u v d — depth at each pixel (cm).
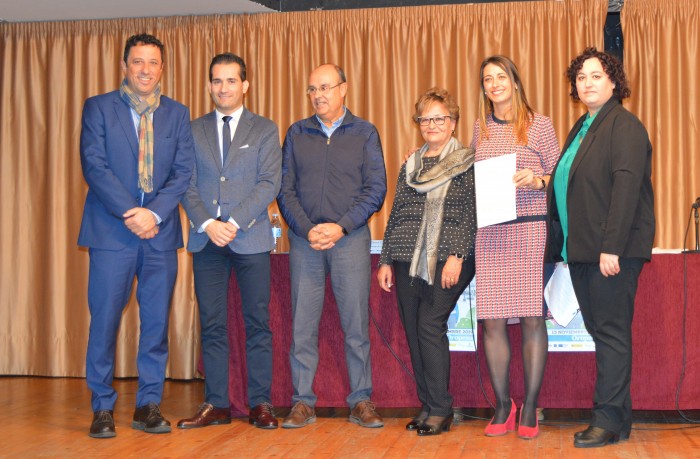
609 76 320
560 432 340
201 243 355
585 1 518
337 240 350
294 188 365
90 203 347
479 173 323
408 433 338
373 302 376
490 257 328
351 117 367
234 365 382
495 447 310
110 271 341
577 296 325
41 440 333
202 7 537
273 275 382
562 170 324
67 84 560
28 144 561
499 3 530
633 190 302
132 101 344
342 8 555
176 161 352
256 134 361
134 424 353
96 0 518
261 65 550
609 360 312
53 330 549
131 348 543
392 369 374
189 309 541
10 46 565
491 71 331
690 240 505
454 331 366
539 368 328
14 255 557
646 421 363
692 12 511
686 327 355
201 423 355
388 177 538
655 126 514
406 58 538
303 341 360
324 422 363
